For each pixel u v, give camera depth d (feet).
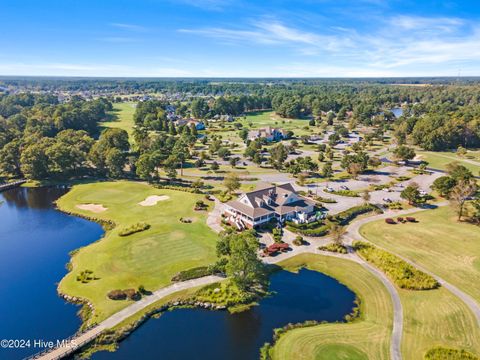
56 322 146.30
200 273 175.52
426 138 468.34
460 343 130.62
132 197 293.84
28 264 193.26
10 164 352.90
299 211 245.24
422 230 227.40
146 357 127.03
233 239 174.09
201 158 413.18
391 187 316.81
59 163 337.52
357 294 163.63
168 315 149.38
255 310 153.38
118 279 172.65
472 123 485.97
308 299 160.66
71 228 240.73
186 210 262.47
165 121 618.03
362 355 125.49
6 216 261.24
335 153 456.04
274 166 387.14
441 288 164.45
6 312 152.76
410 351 127.03
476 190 269.03
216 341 135.03
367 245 204.44
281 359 125.18
